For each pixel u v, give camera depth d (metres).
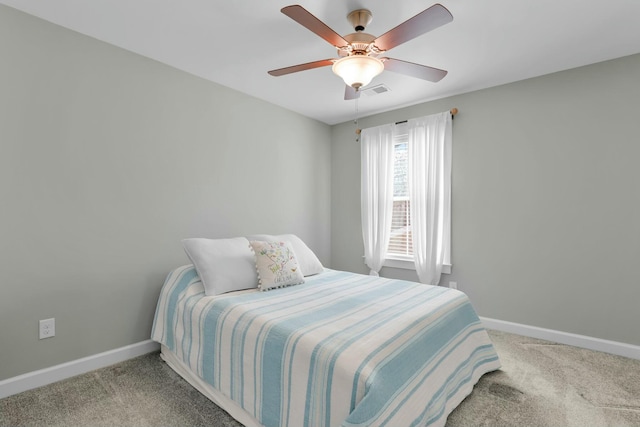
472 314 2.25
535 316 2.93
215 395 1.92
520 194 3.00
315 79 3.00
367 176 3.94
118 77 2.43
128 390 2.05
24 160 2.02
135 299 2.53
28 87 2.03
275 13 2.02
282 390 1.54
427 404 1.54
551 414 1.81
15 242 1.99
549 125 2.86
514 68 2.76
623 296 2.55
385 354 1.45
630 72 2.52
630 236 2.53
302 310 1.94
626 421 1.75
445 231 3.38
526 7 1.94
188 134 2.86
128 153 2.48
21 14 2.01
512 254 3.05
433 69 2.00
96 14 2.04
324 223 4.29
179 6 1.95
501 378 2.19
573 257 2.75
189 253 2.44
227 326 1.89
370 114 3.99
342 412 1.30
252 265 2.55
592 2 1.89
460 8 1.95
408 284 2.60
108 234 2.38
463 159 3.31
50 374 2.11
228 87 3.17
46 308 2.11
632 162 2.51
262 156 3.51
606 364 2.39
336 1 1.88
